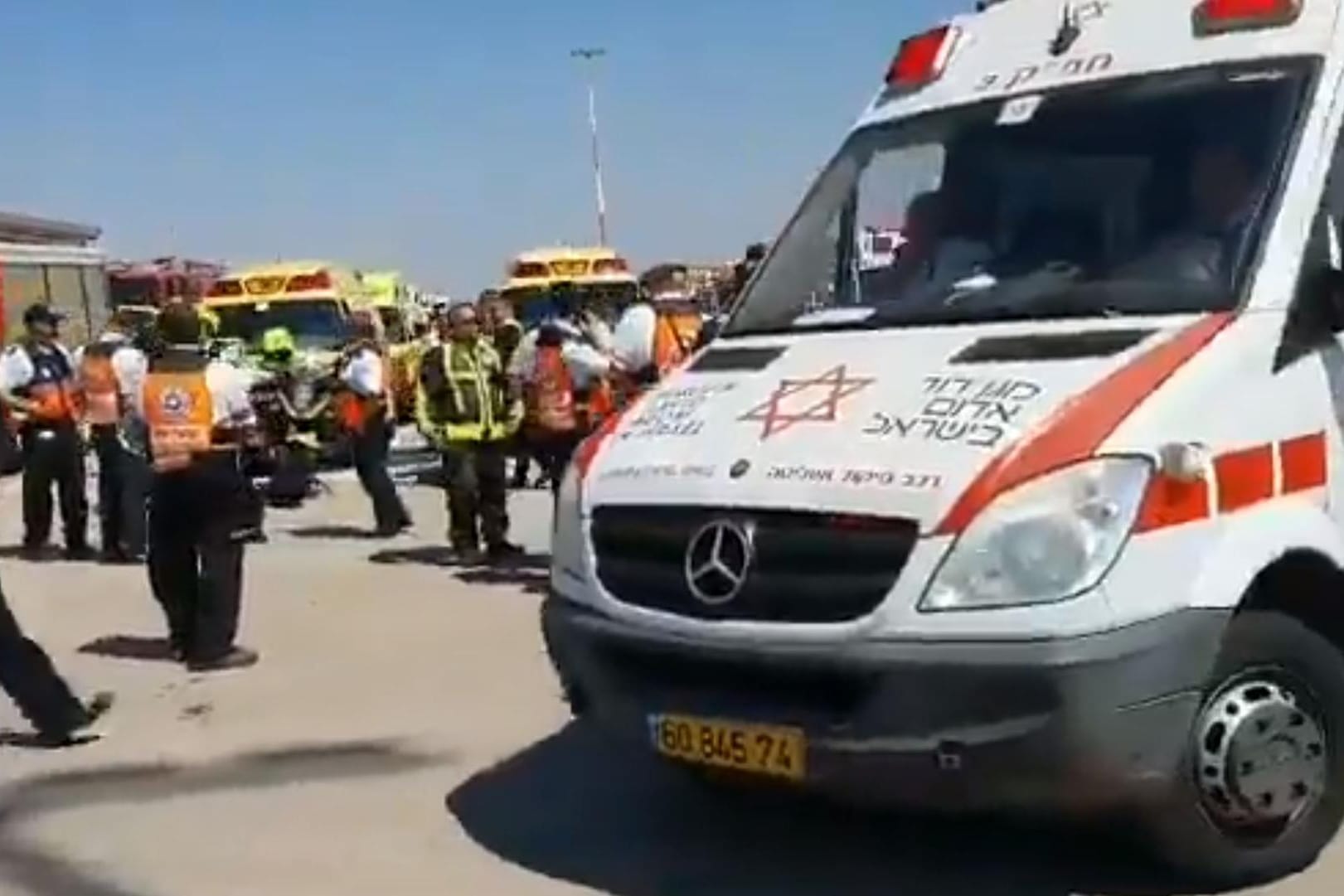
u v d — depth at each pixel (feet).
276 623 33.19
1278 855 16.17
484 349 39.09
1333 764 16.38
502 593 35.45
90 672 29.30
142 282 105.40
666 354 33.73
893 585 14.66
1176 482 14.80
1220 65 18.24
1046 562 14.38
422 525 48.49
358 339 61.52
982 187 19.02
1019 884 16.83
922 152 19.84
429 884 17.92
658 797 20.42
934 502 14.67
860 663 14.67
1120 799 14.97
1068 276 17.49
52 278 84.58
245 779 22.31
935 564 14.55
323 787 21.70
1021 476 14.66
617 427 17.93
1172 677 14.62
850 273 19.36
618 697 16.44
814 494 15.20
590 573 16.75
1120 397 15.16
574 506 17.25
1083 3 20.12
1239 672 15.64
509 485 54.54
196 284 108.17
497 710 25.11
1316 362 16.26
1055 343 16.28
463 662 28.58
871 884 17.12
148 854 19.45
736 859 18.12
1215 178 17.39
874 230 19.53
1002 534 14.47
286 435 53.26
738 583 15.40
